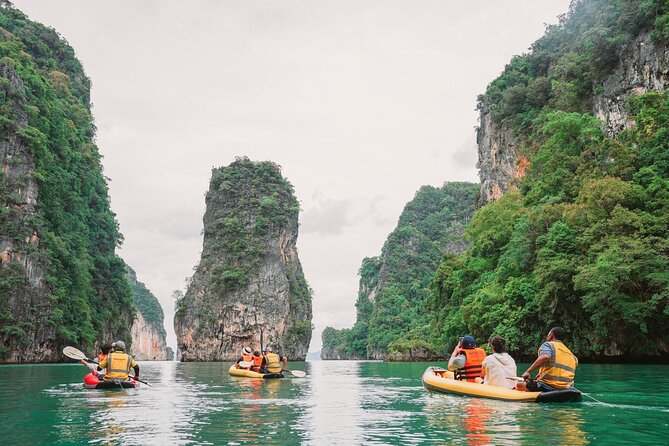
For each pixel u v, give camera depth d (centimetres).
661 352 2959
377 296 13588
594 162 3769
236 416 959
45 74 8381
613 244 2770
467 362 1321
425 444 672
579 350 3136
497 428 781
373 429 797
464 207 15112
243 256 10600
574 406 1009
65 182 6825
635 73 4384
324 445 676
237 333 10275
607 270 2672
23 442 705
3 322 5409
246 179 11256
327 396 1361
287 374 2670
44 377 2244
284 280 10744
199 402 1206
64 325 6144
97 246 8044
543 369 1112
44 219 6231
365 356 13988
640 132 3541
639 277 2727
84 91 9625
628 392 1268
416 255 13562
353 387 1703
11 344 5453
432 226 14862
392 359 8494
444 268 5656
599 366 2606
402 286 13025
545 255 3200
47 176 6378
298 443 692
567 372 1089
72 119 8244
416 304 12400
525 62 6531
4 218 5734
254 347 10300
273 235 10919
